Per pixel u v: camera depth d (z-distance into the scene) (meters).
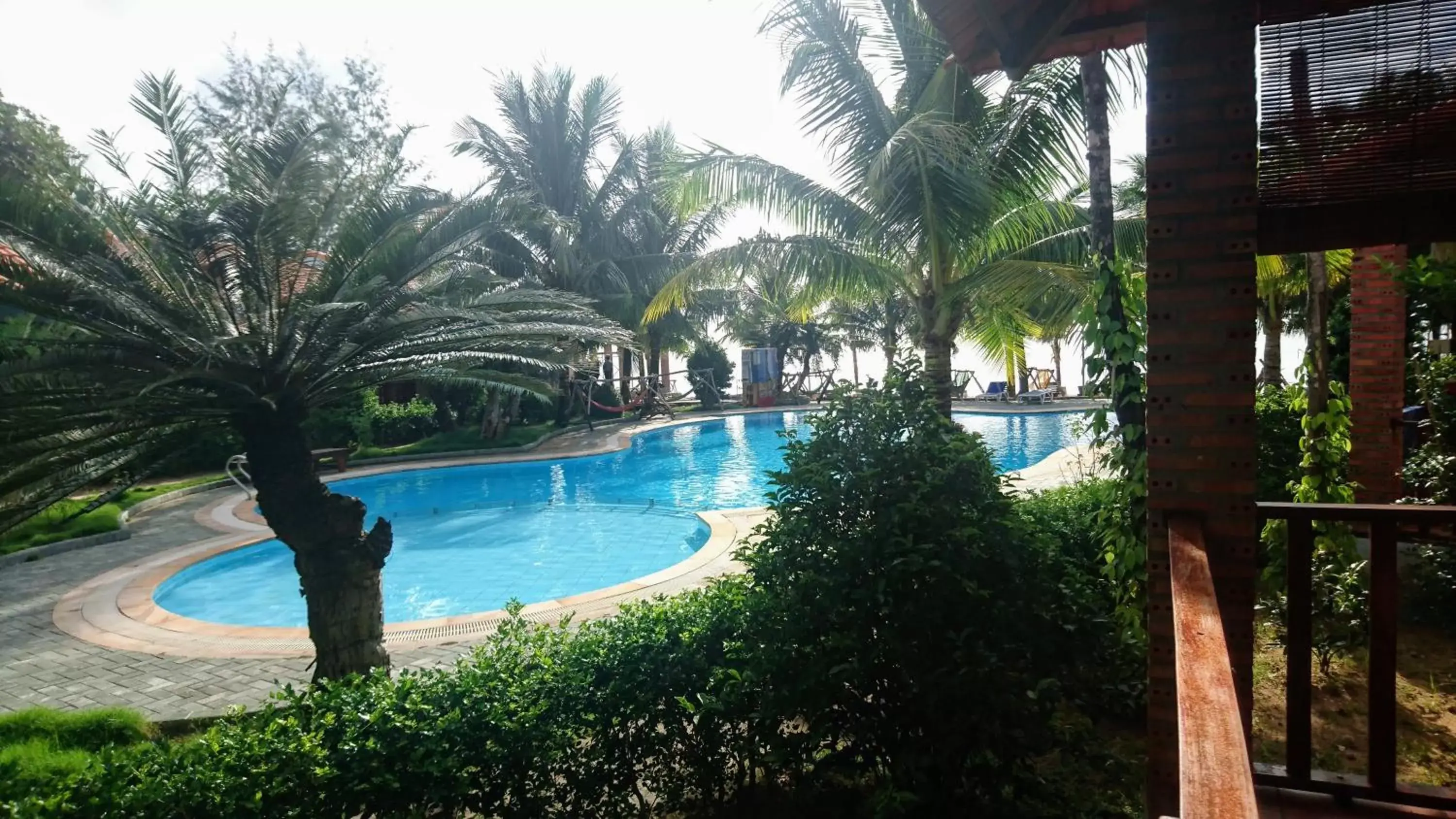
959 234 8.83
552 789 3.59
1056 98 8.17
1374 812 2.88
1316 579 4.88
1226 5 2.61
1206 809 1.15
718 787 3.90
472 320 6.41
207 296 5.68
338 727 3.32
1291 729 3.05
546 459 19.95
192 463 17.61
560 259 22.00
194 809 2.85
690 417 29.58
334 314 5.55
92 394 5.06
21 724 5.05
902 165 8.26
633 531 13.97
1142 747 4.30
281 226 5.23
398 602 10.58
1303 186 2.98
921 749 3.46
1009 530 3.67
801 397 35.25
